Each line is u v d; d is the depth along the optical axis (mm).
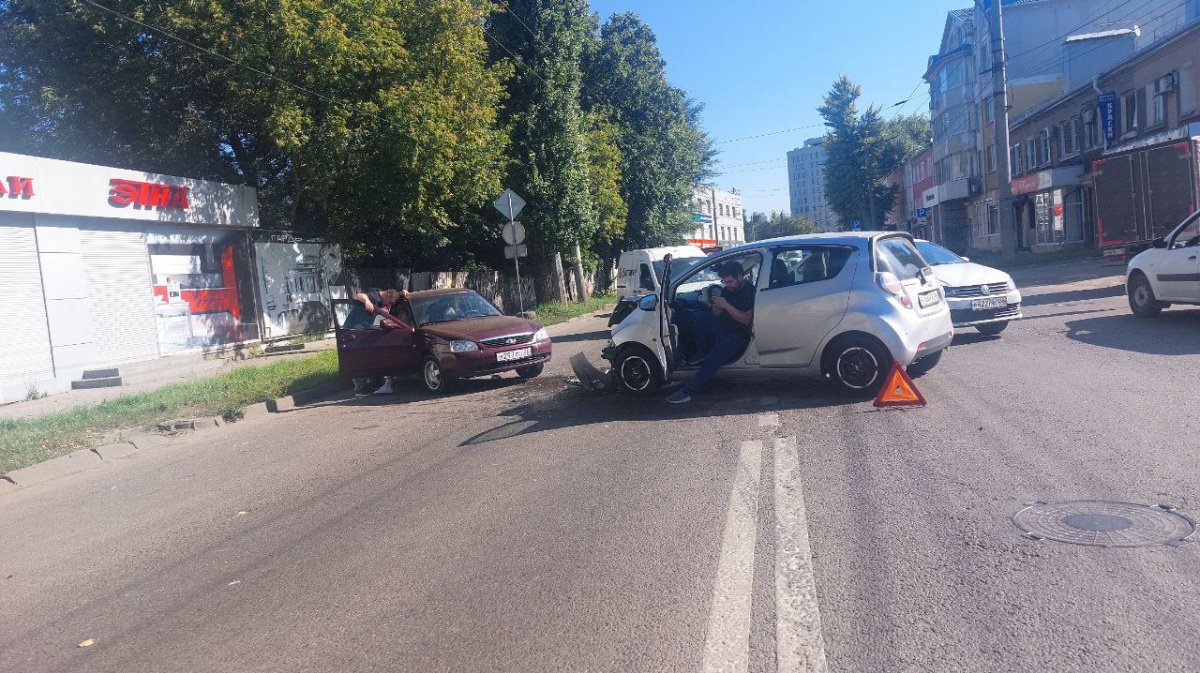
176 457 9344
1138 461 5453
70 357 16000
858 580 4023
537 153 29234
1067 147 38531
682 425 8008
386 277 28672
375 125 20141
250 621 4309
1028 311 15227
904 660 3242
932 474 5621
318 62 18688
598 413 9117
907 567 4121
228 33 18875
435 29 21094
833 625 3582
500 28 28328
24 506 7758
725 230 103062
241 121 22594
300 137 19156
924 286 8727
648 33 41125
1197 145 16281
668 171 43094
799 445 6762
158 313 18422
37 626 4590
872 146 74500
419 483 6844
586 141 31656
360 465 7852
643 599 4043
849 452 6391
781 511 5152
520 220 29953
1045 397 7715
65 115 20828
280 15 18281
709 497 5594
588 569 4516
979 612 3576
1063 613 3498
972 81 51062
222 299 20391
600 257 46188
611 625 3793
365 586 4625
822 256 8625
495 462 7277
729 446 6961
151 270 18297
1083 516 4559
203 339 19703
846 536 4625
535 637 3752
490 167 24188
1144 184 17328
